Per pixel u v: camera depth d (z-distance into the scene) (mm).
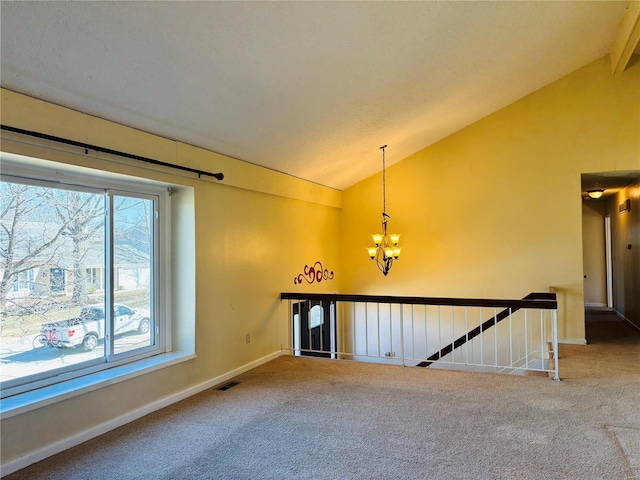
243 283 4555
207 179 4016
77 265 3123
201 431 3020
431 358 6156
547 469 2418
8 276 2699
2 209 2678
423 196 6395
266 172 4914
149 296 3740
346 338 6840
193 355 3830
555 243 5688
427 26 3338
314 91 3682
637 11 4016
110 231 3352
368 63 3549
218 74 3014
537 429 2941
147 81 2828
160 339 3826
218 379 4125
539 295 5160
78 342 3115
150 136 3400
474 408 3357
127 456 2660
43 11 2074
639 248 5902
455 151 6211
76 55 2404
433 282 6316
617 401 3445
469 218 6129
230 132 3875
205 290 3998
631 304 6582
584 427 2957
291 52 3045
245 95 3381
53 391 2768
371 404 3494
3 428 2443
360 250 6793
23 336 2770
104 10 2189
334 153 5281
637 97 5336
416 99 4605
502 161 5953
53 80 2520
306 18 2766
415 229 6441
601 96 5484
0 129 2377
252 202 4742
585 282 8805
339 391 3842
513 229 5891
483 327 5289
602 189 7000
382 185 6672
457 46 3826
